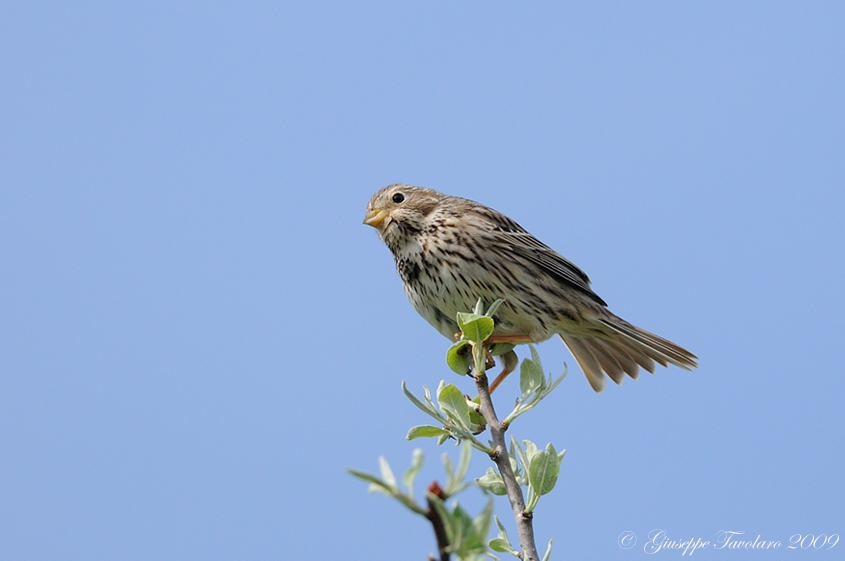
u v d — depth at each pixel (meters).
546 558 6.16
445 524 3.66
